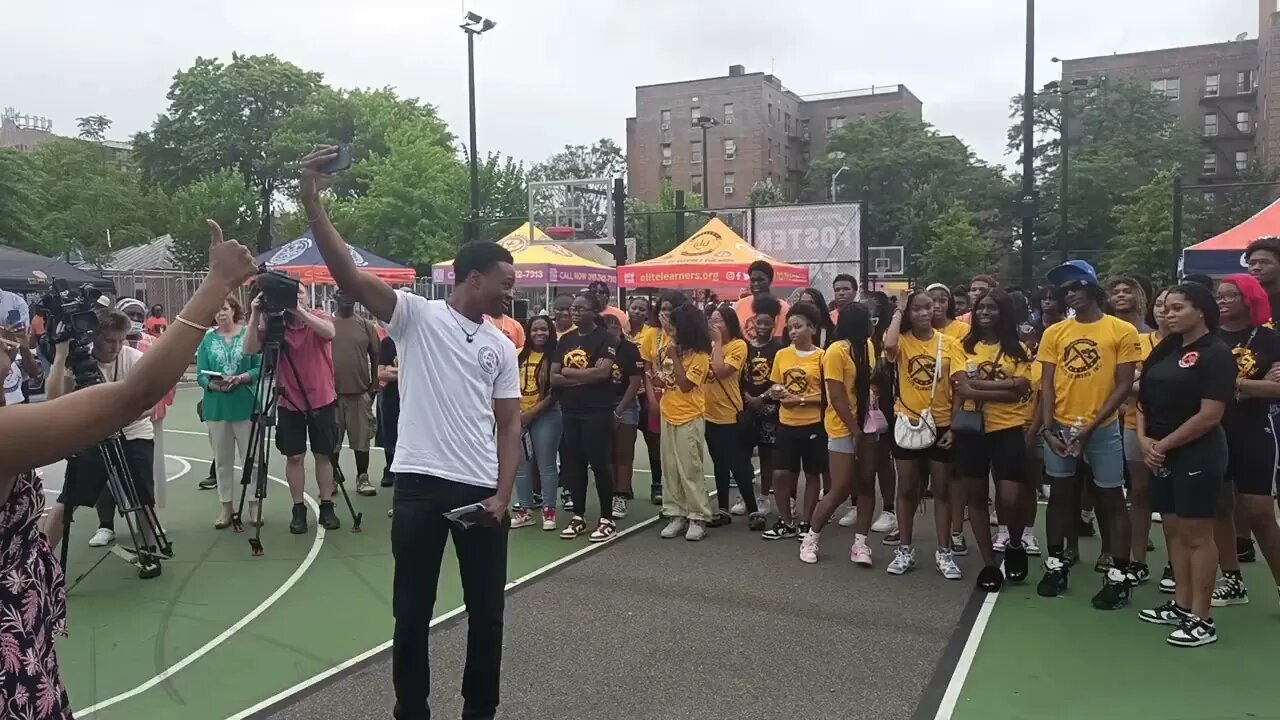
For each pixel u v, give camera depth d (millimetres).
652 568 6199
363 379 8641
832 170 55625
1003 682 4254
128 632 5043
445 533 3492
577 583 5859
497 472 3588
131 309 9602
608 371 6801
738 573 6074
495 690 3658
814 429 6750
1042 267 42938
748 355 7488
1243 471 4980
